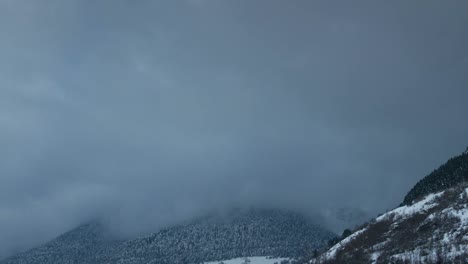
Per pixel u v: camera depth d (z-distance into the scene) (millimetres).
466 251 175000
